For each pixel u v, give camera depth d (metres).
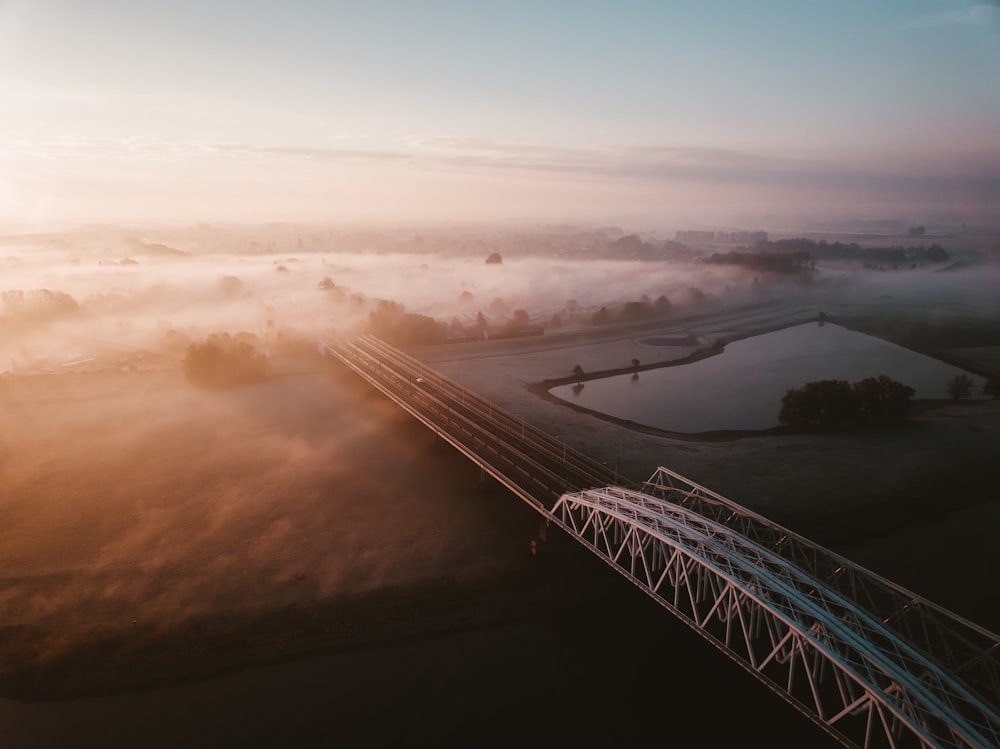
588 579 109.12
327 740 81.25
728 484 142.62
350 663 93.88
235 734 82.25
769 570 73.62
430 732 82.19
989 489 140.88
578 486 124.06
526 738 81.00
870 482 143.50
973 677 82.56
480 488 141.12
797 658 75.06
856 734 65.00
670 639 96.62
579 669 91.75
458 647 96.69
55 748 80.69
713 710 83.75
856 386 183.62
